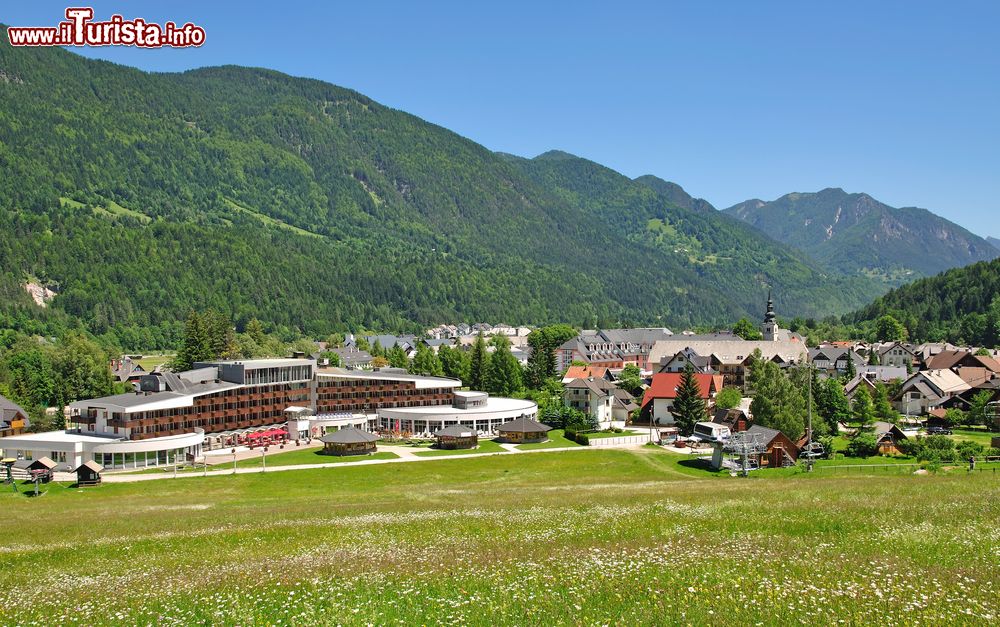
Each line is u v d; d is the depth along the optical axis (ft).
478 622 70.28
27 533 181.78
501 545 116.16
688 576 83.15
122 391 621.31
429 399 522.06
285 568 103.24
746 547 101.30
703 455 359.46
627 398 531.50
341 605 78.95
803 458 329.31
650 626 66.28
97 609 86.07
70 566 125.39
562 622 68.28
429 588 83.71
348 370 553.23
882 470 281.54
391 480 320.29
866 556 92.53
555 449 402.31
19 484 323.98
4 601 94.53
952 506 136.87
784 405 361.92
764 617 67.21
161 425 408.67
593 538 120.26
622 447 398.21
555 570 89.25
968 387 536.42
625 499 184.03
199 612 80.89
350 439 396.98
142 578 104.99
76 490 310.65
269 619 76.64
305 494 279.90
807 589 74.74
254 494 286.25
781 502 158.51
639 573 85.15
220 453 408.87
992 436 404.57
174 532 166.40
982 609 67.82
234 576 99.76
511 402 520.42
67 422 499.51
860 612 67.56
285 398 479.82
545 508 171.42
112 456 371.35
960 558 93.50
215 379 472.85
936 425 446.60
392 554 110.63
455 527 144.66
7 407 469.57
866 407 451.94
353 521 164.45
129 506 250.57
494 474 331.16
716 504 159.74
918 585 75.87
